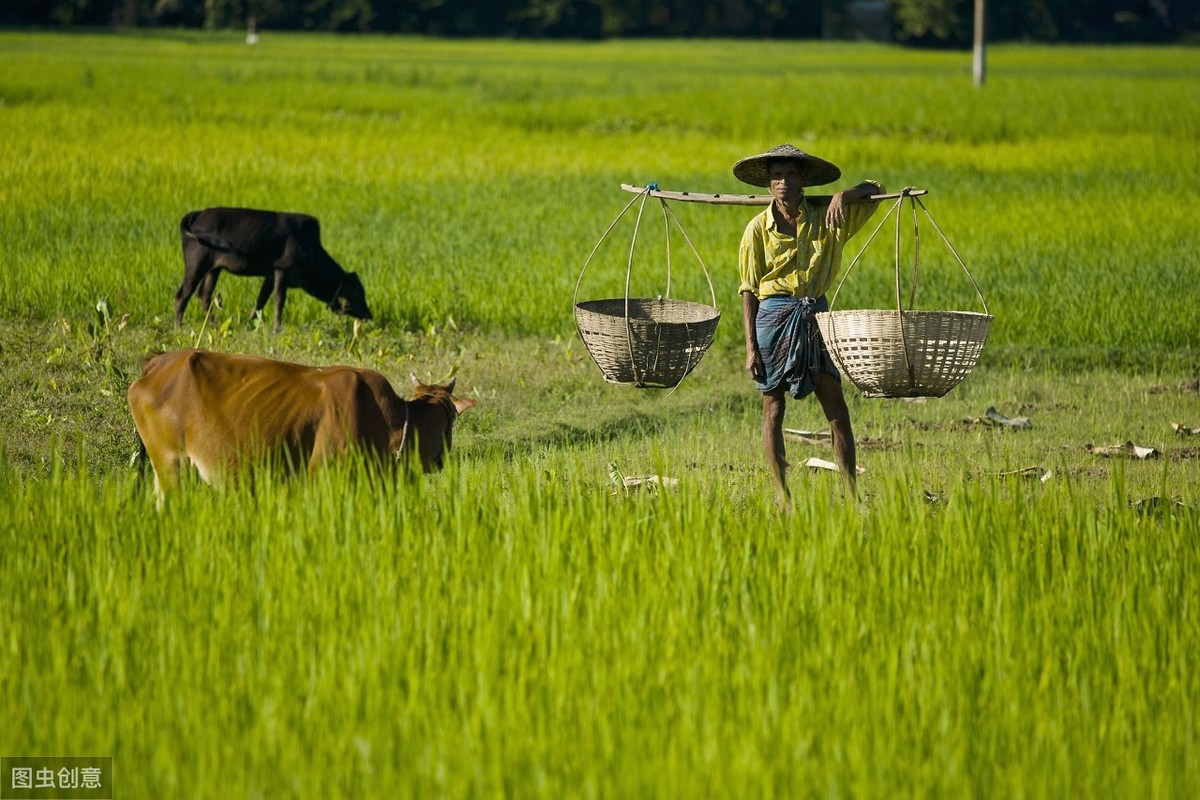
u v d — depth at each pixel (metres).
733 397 37.66
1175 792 13.82
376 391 22.64
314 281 42.28
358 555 18.73
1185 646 17.22
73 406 32.38
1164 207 69.81
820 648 16.56
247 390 22.17
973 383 39.53
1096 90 145.50
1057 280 51.06
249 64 181.75
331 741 14.12
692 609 17.36
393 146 95.25
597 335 24.16
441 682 15.34
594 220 65.62
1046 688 15.77
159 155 81.88
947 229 63.62
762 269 25.36
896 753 14.28
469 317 45.22
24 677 15.39
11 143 84.50
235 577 18.08
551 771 13.60
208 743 14.02
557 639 16.45
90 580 18.03
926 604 17.92
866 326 21.91
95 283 45.28
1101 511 23.30
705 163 91.06
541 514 20.47
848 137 109.31
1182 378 40.22
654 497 23.47
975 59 155.75
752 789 13.26
